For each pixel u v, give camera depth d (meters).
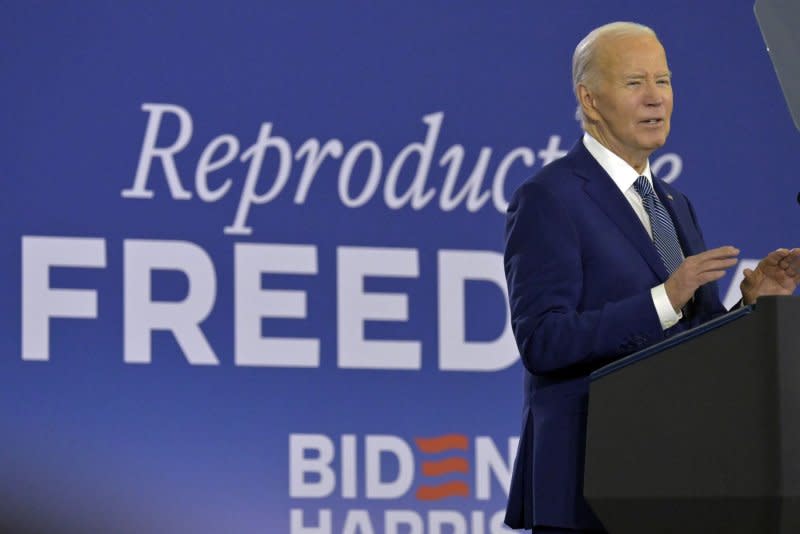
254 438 13.22
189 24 13.70
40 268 12.99
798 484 5.82
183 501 13.01
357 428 13.45
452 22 14.34
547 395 8.20
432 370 13.67
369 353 13.56
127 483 12.90
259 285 13.44
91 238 13.13
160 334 13.14
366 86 14.04
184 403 13.12
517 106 14.34
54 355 12.90
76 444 12.84
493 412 13.73
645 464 6.39
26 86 13.25
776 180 14.84
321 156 13.80
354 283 13.64
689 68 14.88
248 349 13.32
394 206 13.87
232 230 13.46
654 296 7.72
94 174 13.25
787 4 7.52
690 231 8.96
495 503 13.60
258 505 13.15
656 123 8.70
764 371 5.93
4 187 13.04
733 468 6.00
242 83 13.74
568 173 8.59
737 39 15.03
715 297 8.62
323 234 13.66
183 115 13.55
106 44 13.48
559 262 8.20
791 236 14.77
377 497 13.39
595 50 8.83
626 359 6.54
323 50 14.00
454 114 14.20
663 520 6.38
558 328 7.89
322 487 13.30
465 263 13.91
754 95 14.95
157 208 13.34
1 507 12.61
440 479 13.54
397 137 14.02
